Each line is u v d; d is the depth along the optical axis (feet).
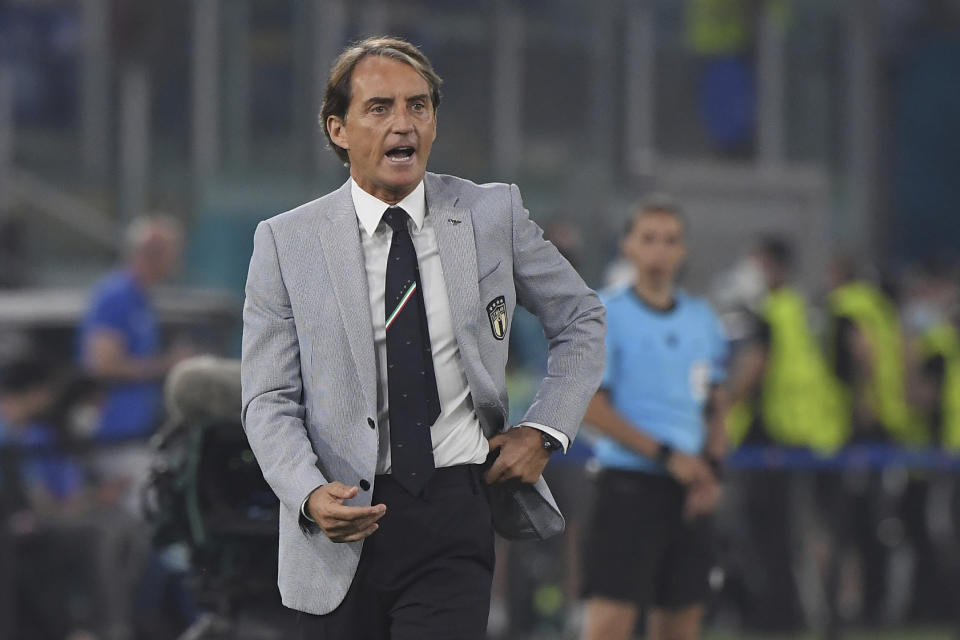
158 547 56.85
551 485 88.74
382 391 40.98
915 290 131.34
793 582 98.27
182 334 101.81
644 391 65.92
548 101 177.47
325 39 168.35
